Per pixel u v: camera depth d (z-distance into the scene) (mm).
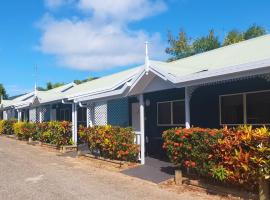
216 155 9609
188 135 10633
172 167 13375
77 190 10539
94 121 20422
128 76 20031
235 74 10266
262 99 11898
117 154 14789
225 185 9836
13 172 13570
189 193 10070
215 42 44406
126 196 9812
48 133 22859
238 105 12719
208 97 13883
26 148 22859
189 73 12328
